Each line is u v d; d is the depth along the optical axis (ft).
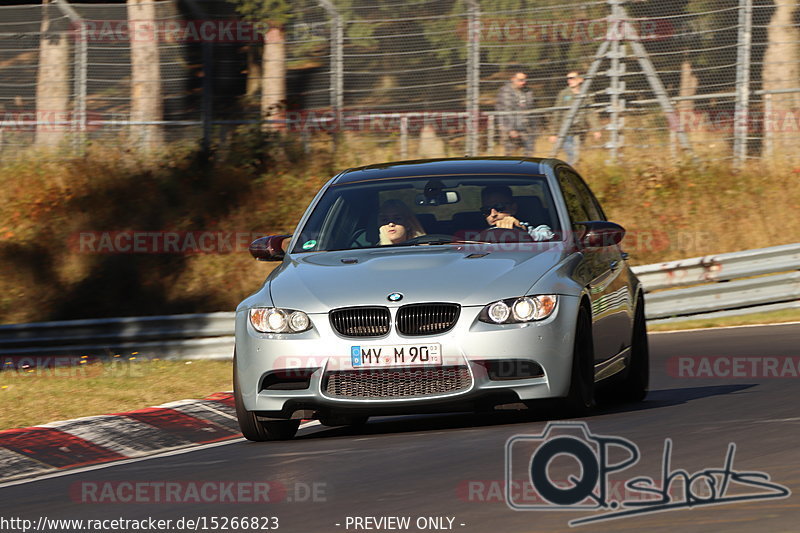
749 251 163.84
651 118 226.17
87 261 214.90
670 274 165.48
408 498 61.00
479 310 80.18
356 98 234.17
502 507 56.85
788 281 162.81
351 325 81.35
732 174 217.77
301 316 82.38
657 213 210.79
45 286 211.00
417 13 229.66
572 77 223.10
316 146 236.02
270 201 226.79
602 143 224.74
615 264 97.60
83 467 85.66
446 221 91.76
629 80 227.20
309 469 72.43
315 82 236.02
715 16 224.74
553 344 80.43
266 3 236.02
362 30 232.32
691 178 217.15
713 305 162.81
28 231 223.71
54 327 157.79
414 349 79.66
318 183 229.45
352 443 82.23
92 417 99.25
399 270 83.87
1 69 247.70
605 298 90.74
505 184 94.17
